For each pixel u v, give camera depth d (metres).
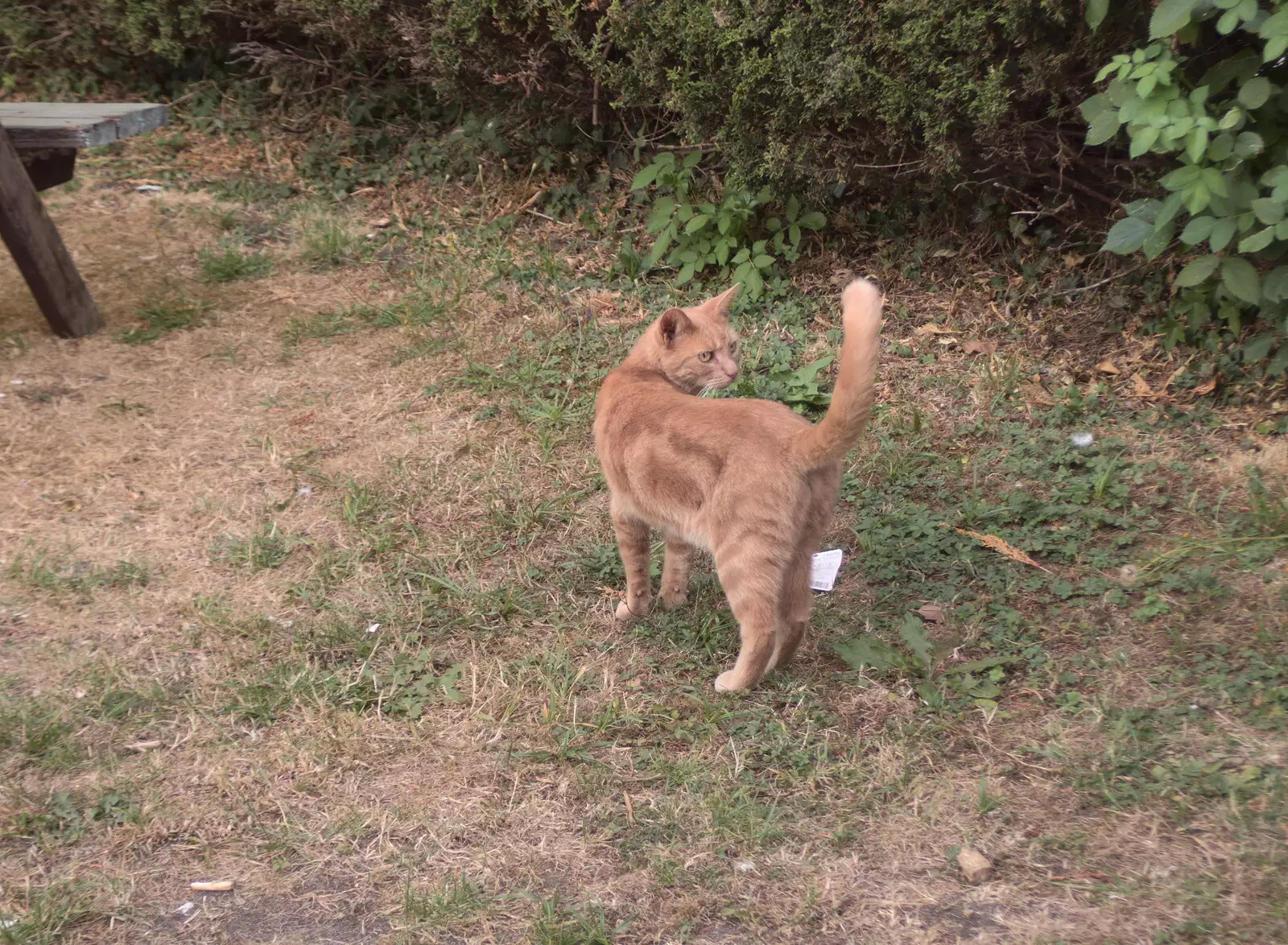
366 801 1.62
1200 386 2.35
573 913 1.49
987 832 1.57
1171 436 2.26
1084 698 1.74
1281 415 2.27
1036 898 1.50
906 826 1.58
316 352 2.55
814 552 1.78
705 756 1.68
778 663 1.81
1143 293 2.54
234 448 2.27
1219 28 1.96
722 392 2.36
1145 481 2.15
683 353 1.98
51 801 1.61
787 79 2.39
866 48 2.35
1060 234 2.68
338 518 2.10
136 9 3.22
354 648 1.84
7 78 3.57
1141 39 2.26
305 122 3.40
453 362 2.51
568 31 2.65
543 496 2.17
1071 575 1.97
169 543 2.04
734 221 2.69
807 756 1.67
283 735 1.71
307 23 3.14
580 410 2.36
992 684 1.77
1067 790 1.62
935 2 2.26
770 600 1.73
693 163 2.77
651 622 1.91
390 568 2.00
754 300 2.65
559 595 1.96
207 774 1.65
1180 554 1.97
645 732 1.72
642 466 1.79
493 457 2.25
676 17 2.48
